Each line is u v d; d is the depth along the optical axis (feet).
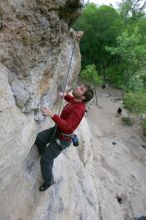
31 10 12.46
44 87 16.60
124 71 93.45
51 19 13.20
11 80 12.98
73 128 15.37
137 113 71.82
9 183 15.01
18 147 14.47
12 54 12.57
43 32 13.20
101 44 99.09
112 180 47.78
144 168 57.16
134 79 90.33
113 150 58.95
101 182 43.86
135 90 88.63
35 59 13.66
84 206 27.40
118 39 86.58
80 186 29.07
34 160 18.20
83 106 15.48
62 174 24.84
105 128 70.64
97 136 63.05
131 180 51.29
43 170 17.21
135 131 72.90
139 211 43.78
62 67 21.94
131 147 63.93
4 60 12.39
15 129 13.61
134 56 86.43
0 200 14.67
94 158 50.98
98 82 81.46
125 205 42.86
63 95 18.89
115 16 100.12
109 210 36.09
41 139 17.37
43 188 18.80
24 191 17.46
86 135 42.75
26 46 12.92
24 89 13.79
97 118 75.20
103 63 102.68
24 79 13.62
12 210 16.30
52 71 16.70
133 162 57.67
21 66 13.12
